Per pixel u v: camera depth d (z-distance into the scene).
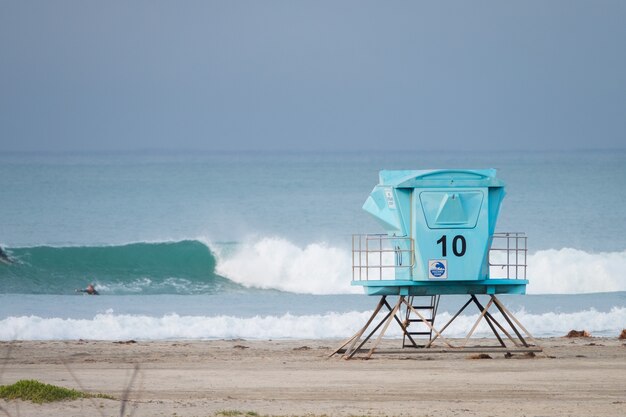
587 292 143.00
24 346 89.19
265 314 115.50
